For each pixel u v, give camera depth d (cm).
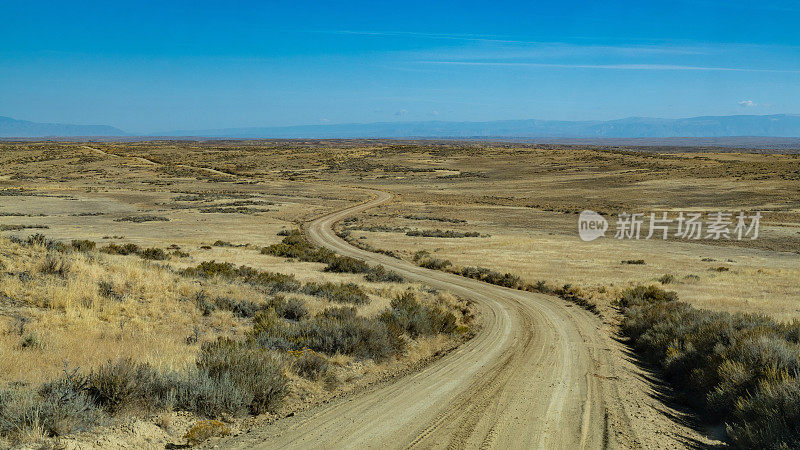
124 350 945
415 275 3644
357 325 1242
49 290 1291
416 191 12431
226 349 868
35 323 1046
